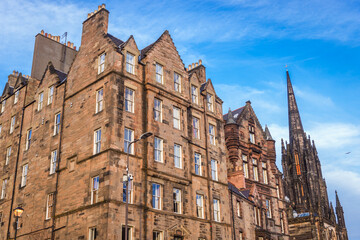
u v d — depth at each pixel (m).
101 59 39.06
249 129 62.78
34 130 45.91
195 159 43.28
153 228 34.91
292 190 147.25
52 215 37.53
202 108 46.69
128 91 37.72
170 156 39.12
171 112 40.97
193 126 44.69
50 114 43.75
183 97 43.16
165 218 36.44
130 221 33.19
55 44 53.31
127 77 37.72
